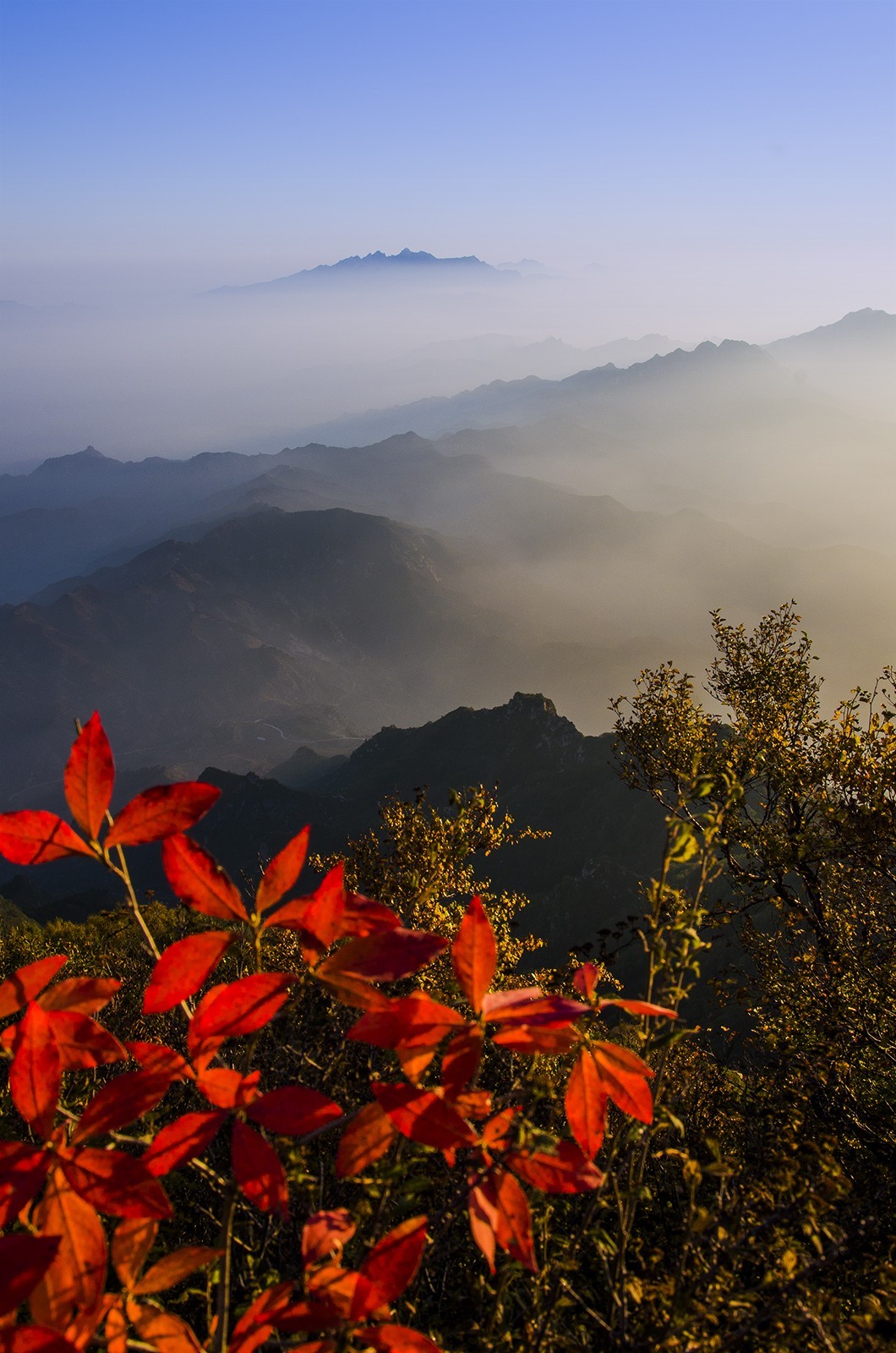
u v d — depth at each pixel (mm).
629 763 11852
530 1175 1177
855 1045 6891
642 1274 1980
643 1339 1717
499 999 1182
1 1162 984
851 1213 2432
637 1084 1310
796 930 9094
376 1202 1754
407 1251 1117
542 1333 1770
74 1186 1000
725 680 12000
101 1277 976
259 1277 1977
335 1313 1131
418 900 3393
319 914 1098
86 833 1012
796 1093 3859
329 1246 1196
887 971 7613
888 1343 1639
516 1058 2303
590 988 1342
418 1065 1160
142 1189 1000
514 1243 1128
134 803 1018
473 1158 1230
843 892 8852
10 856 984
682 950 1577
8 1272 875
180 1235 2391
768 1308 1700
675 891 1884
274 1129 1083
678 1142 3416
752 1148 3459
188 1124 1074
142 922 1049
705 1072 4828
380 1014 1131
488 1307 1887
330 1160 2320
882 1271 1831
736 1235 1956
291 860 1097
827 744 8891
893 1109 5949
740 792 1717
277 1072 2234
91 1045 1064
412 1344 1105
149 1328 1065
